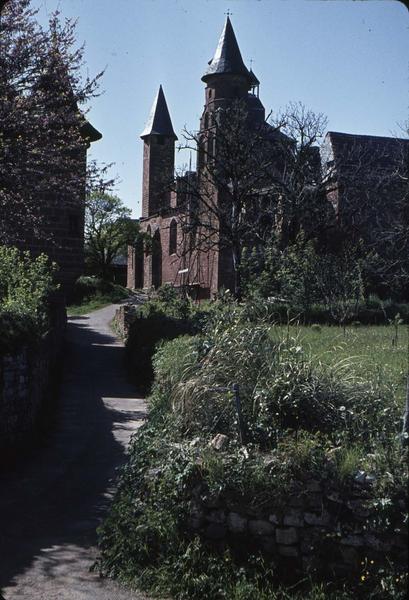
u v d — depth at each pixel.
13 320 12.62
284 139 34.47
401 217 34.75
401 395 8.26
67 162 18.59
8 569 6.87
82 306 47.47
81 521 8.36
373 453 6.28
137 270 67.38
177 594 6.13
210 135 36.72
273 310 15.96
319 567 5.86
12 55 17.77
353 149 38.53
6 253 18.53
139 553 6.63
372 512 5.73
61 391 18.22
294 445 6.35
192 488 6.52
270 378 7.85
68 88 18.55
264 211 33.88
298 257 26.47
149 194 63.75
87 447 12.21
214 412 7.73
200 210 36.56
